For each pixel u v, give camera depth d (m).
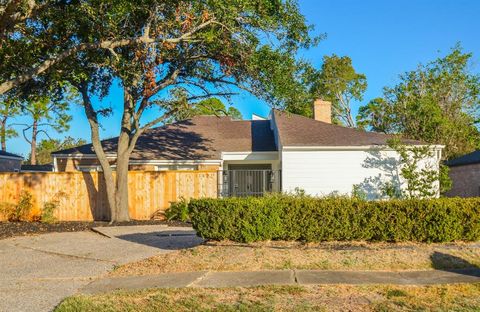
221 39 14.44
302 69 16.30
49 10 13.77
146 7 13.45
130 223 16.78
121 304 6.38
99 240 13.02
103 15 13.15
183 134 24.91
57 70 14.59
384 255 9.09
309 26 15.50
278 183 20.45
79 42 14.97
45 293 7.36
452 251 9.29
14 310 6.34
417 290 6.95
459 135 30.77
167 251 10.73
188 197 18.80
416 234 9.88
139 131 17.67
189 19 13.09
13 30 13.29
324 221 9.88
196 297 6.70
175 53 15.91
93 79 17.86
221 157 21.67
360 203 9.94
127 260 9.93
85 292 7.30
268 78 15.74
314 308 6.04
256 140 23.89
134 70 14.34
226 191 19.20
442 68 33.88
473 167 26.19
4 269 9.36
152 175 18.80
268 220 9.92
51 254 10.98
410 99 31.98
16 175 18.44
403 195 19.25
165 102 17.38
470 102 33.81
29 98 17.72
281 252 9.39
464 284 7.30
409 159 19.62
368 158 19.81
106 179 17.28
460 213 9.88
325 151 19.81
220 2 12.74
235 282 7.66
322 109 26.44
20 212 18.08
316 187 19.73
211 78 17.72
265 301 6.42
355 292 6.88
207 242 10.44
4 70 14.31
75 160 22.17
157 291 7.13
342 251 9.41
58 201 18.31
